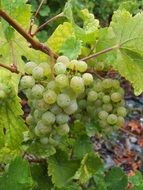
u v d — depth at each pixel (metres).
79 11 0.42
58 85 0.33
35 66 0.35
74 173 0.42
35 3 1.15
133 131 1.37
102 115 0.38
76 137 0.44
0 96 0.34
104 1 1.31
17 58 0.41
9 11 0.38
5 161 0.41
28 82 0.33
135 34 0.37
